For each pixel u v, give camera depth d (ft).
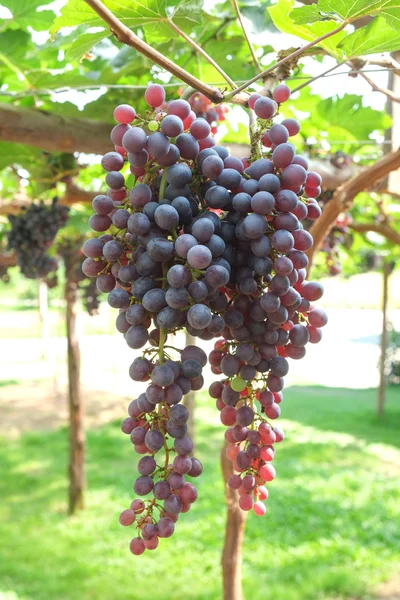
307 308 4.46
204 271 3.74
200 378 4.07
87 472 29.12
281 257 3.93
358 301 112.37
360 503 24.63
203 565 19.63
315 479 27.71
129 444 33.86
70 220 16.88
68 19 5.76
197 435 36.01
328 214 7.64
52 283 20.84
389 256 27.94
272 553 20.35
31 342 79.66
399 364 58.44
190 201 4.00
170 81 9.65
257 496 4.52
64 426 37.83
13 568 19.34
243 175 4.14
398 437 36.22
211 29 9.48
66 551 20.68
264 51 10.08
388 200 17.90
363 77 6.46
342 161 10.75
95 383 51.39
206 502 24.91
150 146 3.76
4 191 14.92
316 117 11.72
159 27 6.59
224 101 4.48
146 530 3.86
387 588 17.94
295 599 17.33
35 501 25.57
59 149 8.20
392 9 4.69
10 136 7.78
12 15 8.89
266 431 4.40
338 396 50.16
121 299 4.02
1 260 20.86
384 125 11.52
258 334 4.17
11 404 43.39
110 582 18.57
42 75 8.98
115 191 4.31
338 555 20.11
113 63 9.36
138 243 4.03
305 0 6.73
